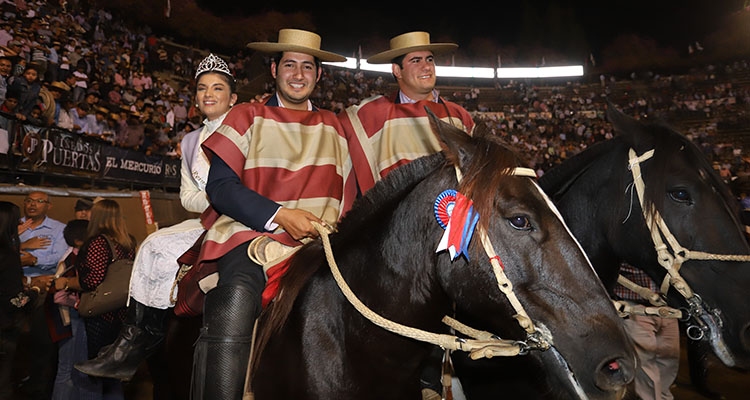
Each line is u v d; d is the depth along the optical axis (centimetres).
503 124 2722
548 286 142
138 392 493
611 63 3597
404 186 175
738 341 207
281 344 182
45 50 1034
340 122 254
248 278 192
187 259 229
